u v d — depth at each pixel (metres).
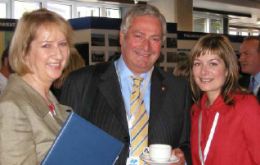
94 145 1.35
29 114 1.37
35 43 1.48
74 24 6.05
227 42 1.98
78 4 10.04
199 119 2.05
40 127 1.38
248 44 4.00
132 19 1.94
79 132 1.32
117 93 1.95
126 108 1.93
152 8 1.97
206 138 1.98
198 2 11.34
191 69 2.10
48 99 1.61
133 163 1.77
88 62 5.75
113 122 1.88
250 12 13.43
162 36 2.00
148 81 2.03
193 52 2.03
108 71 2.02
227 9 12.71
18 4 8.88
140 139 1.88
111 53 5.92
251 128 1.86
